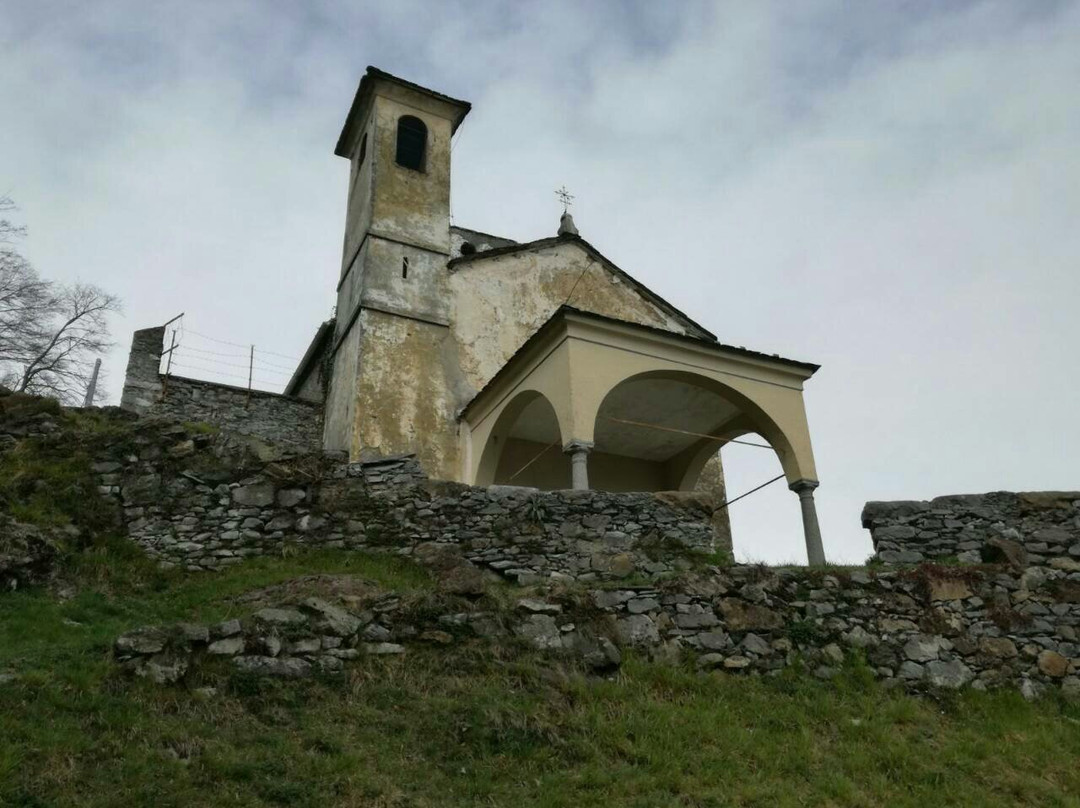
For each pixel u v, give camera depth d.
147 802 4.95
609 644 7.92
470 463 16.19
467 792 5.66
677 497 11.48
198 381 17.98
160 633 6.52
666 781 6.16
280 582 9.56
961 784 6.80
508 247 19.17
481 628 7.69
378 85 20.02
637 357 13.96
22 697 5.72
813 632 8.71
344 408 16.67
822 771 6.73
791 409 14.90
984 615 9.21
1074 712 8.43
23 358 22.39
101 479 10.85
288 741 5.89
